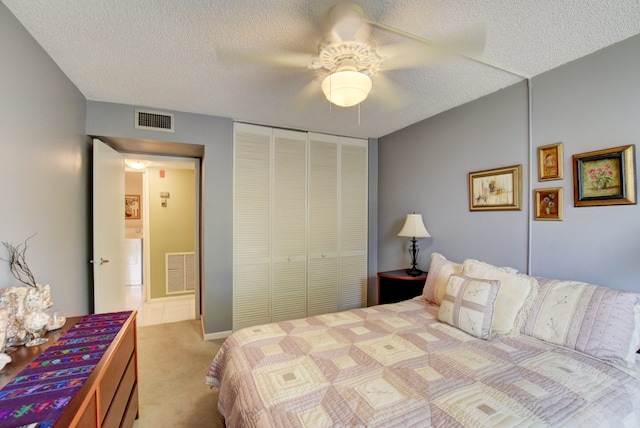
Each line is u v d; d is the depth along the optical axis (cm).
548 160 206
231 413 130
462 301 185
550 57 189
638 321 144
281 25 155
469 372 133
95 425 106
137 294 490
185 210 483
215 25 156
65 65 198
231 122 312
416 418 104
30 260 163
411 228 293
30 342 132
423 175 313
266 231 330
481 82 224
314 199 356
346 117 306
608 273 177
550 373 132
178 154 353
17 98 151
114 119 265
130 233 574
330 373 132
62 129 207
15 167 150
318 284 359
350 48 162
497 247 240
